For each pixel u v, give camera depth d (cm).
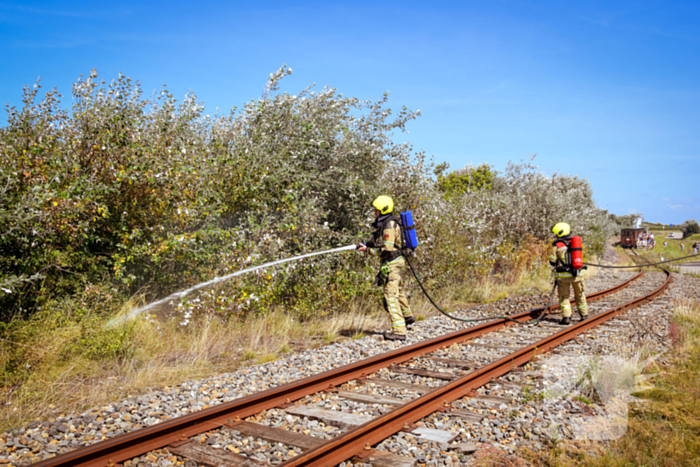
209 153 846
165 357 616
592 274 2016
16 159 611
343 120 1073
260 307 796
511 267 1560
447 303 1126
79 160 676
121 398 479
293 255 882
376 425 383
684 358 654
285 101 937
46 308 596
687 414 455
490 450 366
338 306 934
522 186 2030
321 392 498
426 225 1107
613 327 858
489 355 662
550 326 888
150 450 355
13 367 516
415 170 1096
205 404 463
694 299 1187
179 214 708
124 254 705
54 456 350
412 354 649
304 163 980
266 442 377
